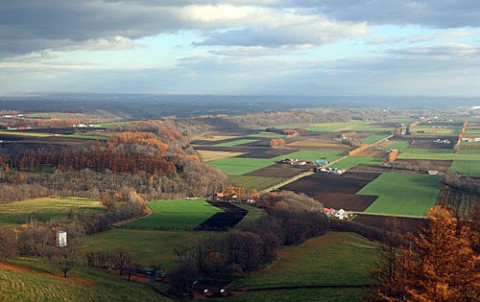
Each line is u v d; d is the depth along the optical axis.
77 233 118.31
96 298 70.38
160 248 107.62
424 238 60.62
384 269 62.59
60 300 66.06
